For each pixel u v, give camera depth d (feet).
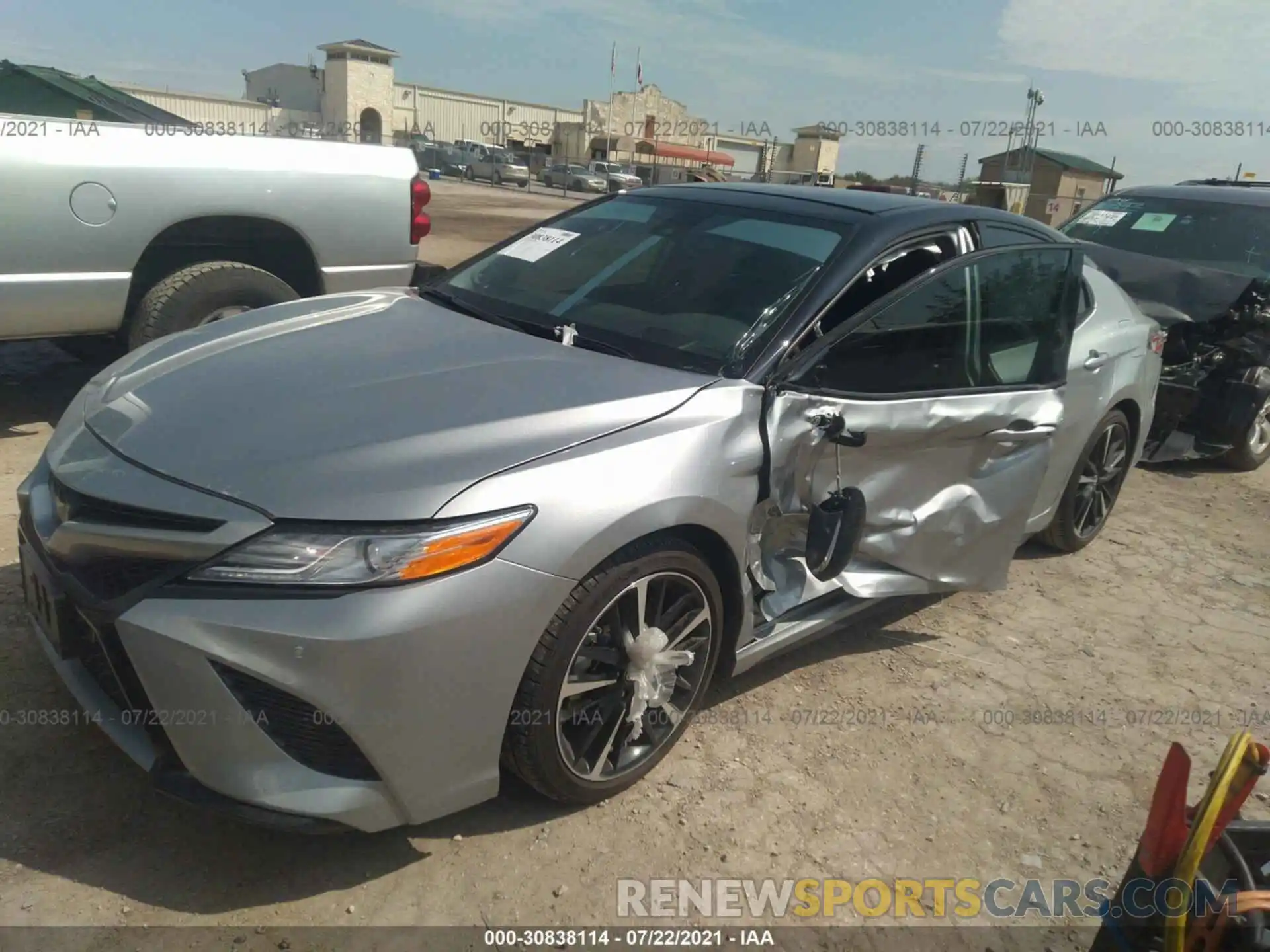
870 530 10.09
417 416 7.86
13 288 14.17
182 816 8.05
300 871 7.63
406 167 17.94
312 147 16.74
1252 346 20.61
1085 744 10.61
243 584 6.73
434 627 6.91
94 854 7.55
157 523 7.08
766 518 9.30
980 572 11.34
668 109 152.25
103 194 14.58
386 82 137.18
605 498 7.67
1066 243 12.53
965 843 8.86
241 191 15.89
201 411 8.06
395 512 6.95
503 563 7.17
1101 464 15.30
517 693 7.59
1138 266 21.61
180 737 6.88
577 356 9.44
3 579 11.10
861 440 9.23
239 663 6.64
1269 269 22.24
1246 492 20.49
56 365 19.66
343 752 7.06
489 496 7.22
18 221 13.93
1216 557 16.49
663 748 9.08
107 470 7.55
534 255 11.94
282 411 7.95
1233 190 25.30
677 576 8.48
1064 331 12.07
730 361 9.29
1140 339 15.08
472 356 9.25
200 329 10.53
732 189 12.32
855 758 9.82
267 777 6.87
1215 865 6.09
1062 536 15.26
